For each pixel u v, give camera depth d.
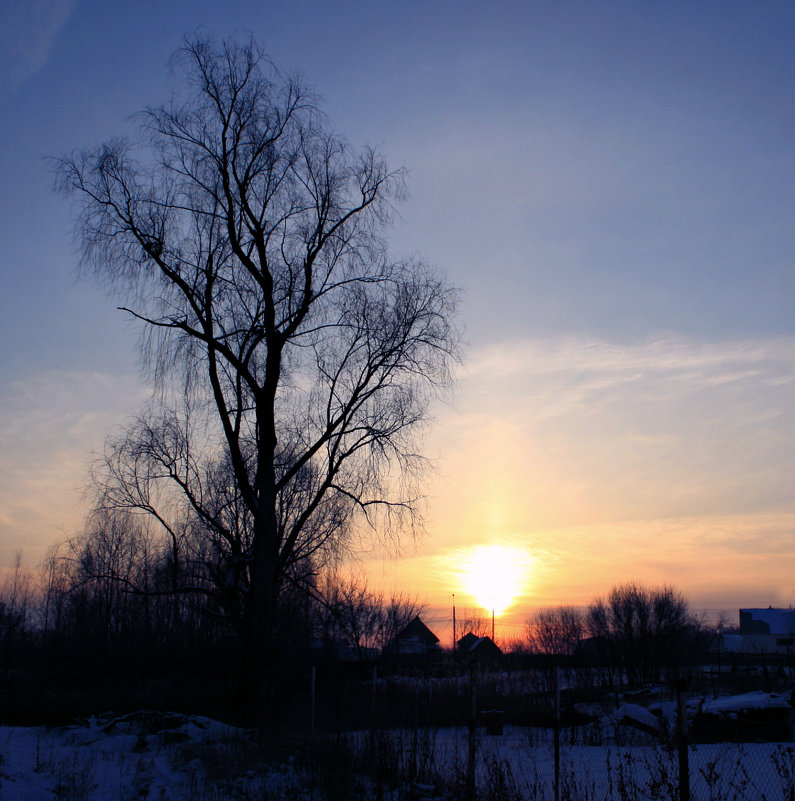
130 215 18.20
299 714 20.55
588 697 28.48
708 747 17.16
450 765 13.97
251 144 18.83
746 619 102.19
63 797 10.80
